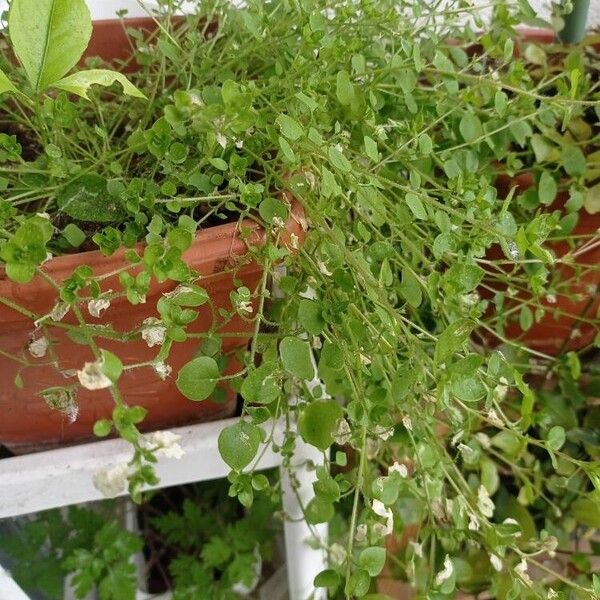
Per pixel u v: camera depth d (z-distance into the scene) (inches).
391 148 18.9
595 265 22.8
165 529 34.6
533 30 28.2
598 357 28.3
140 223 15.7
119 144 20.4
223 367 18.5
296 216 16.1
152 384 19.0
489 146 21.4
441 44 23.2
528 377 29.1
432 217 16.6
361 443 15.9
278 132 16.5
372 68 20.2
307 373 14.3
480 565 26.3
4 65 19.3
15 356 16.8
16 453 21.9
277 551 36.4
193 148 17.8
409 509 23.1
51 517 32.8
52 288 14.6
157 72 21.7
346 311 15.3
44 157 17.9
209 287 16.3
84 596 30.6
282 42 18.8
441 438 20.9
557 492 27.7
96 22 23.3
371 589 26.3
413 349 15.4
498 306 22.2
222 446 14.0
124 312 16.2
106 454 20.0
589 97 24.6
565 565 28.8
